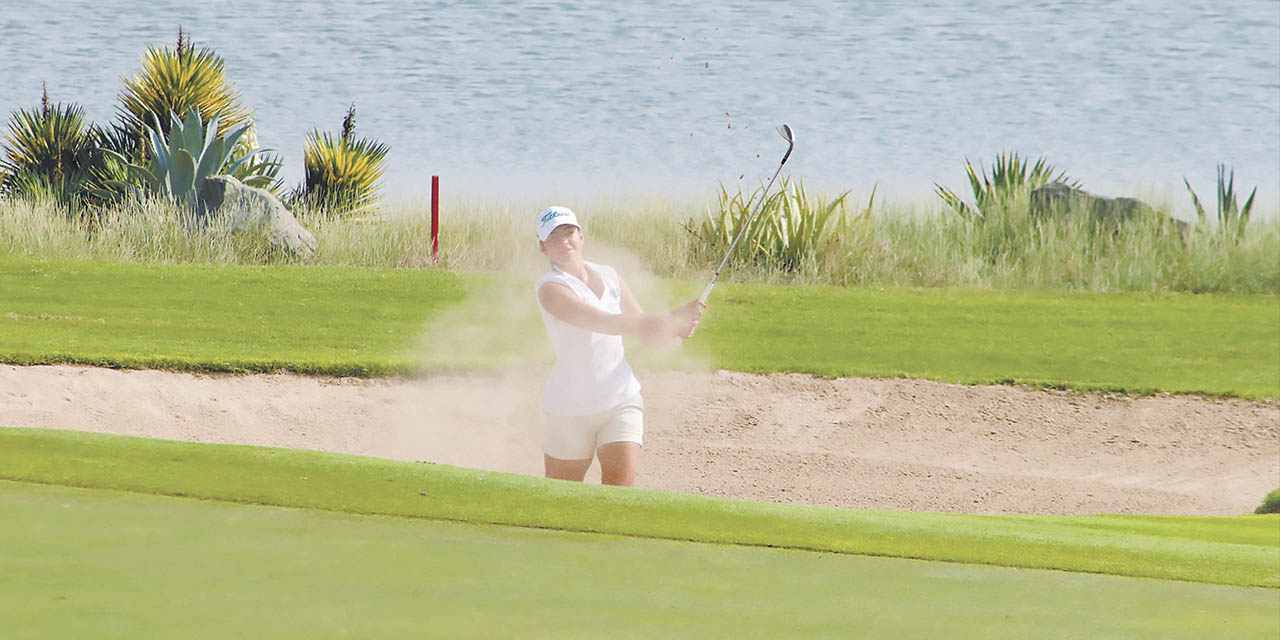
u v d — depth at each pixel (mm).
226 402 36344
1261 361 42281
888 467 33094
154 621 13156
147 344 40344
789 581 15758
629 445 22688
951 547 17516
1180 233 58281
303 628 13125
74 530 16672
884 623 14266
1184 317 48094
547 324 22719
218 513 17672
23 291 46531
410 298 48375
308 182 69500
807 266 55719
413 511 17969
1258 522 22406
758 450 34438
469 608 14055
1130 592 15961
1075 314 48219
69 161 67438
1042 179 66125
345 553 16047
